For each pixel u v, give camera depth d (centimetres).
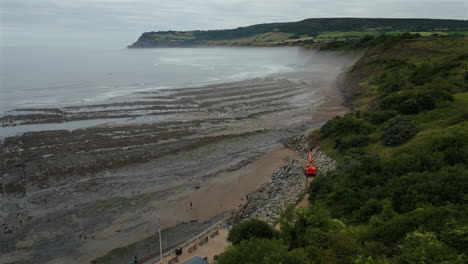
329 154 4456
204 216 3253
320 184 3325
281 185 3828
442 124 3753
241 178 4091
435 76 6209
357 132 4716
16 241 2795
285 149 5088
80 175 3984
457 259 1395
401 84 6506
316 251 1816
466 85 5234
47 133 5219
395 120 4306
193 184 3909
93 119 6047
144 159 4525
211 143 5234
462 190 2161
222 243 2688
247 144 5253
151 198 3562
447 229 1648
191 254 2550
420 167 2783
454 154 2742
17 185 3678
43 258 2617
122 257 2652
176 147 4975
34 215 3159
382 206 2384
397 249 1692
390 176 2861
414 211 2023
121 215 3225
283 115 6800
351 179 3077
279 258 1623
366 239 1936
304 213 2320
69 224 3055
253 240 1934
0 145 4691
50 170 4044
